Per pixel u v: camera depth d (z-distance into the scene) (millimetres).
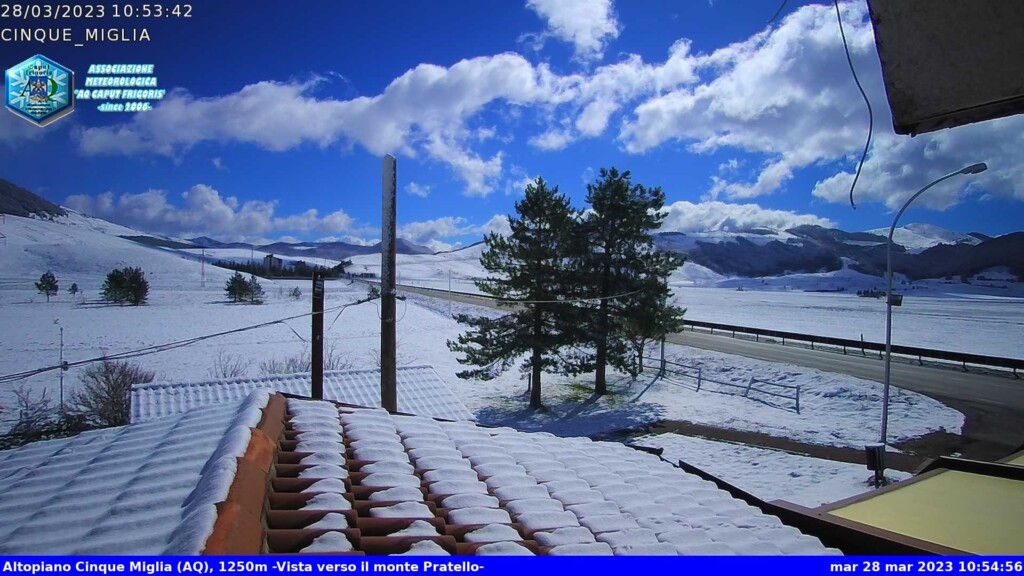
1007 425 21406
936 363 31609
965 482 7473
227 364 33938
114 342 42375
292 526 3648
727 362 33531
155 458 4316
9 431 20219
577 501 4934
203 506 3277
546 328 27141
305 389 18062
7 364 33500
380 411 6398
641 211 27953
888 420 22875
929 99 2055
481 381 33000
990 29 1884
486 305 65688
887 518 6293
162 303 71125
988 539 5742
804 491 16234
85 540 3133
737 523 5281
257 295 80312
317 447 4906
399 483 4555
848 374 28781
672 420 24625
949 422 22000
